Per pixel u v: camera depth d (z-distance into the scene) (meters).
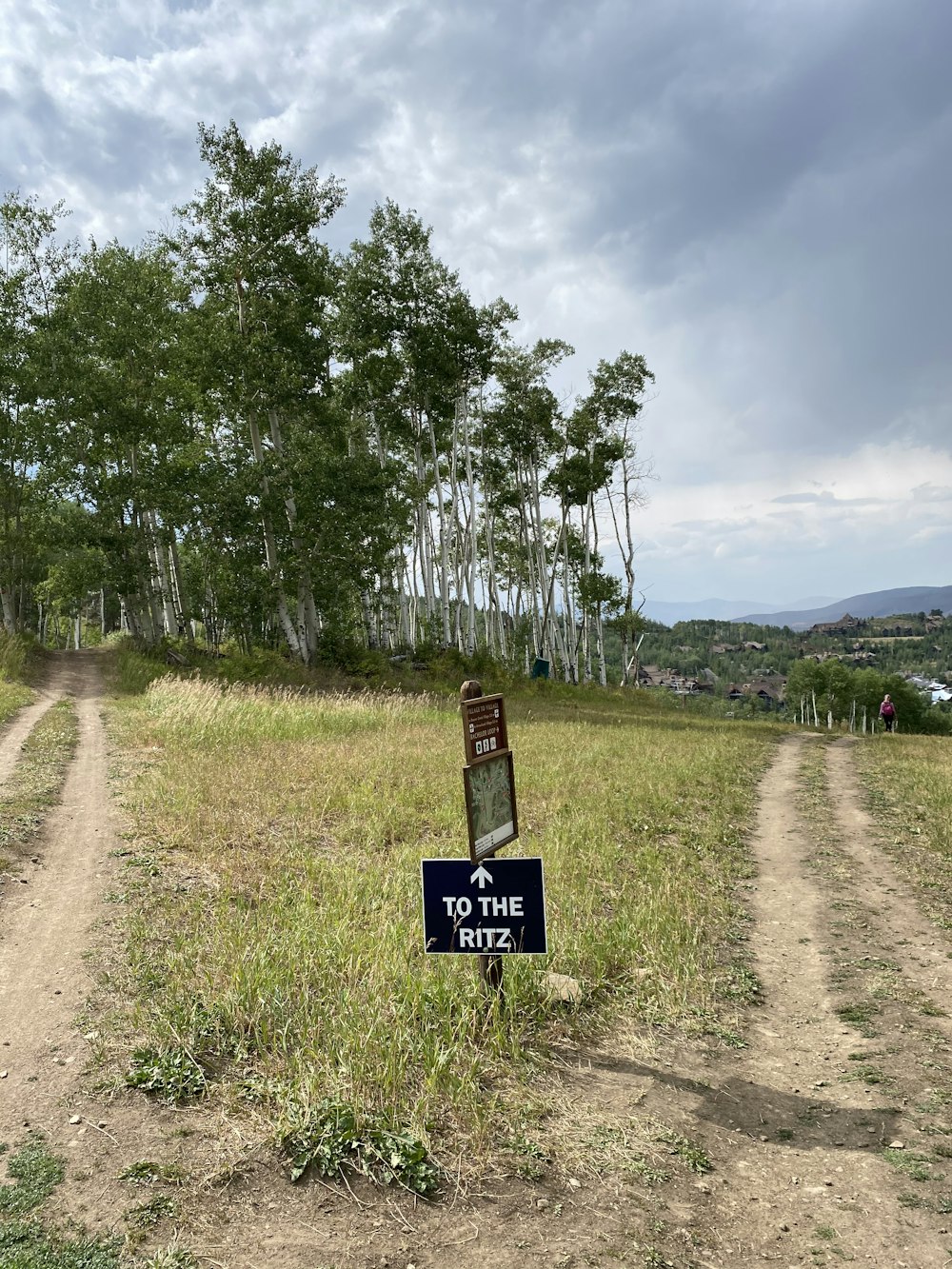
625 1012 5.99
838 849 11.17
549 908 7.68
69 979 5.84
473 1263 3.43
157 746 15.61
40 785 11.79
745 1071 5.29
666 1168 4.14
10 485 33.25
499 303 35.75
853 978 6.83
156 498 32.28
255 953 5.99
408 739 17.91
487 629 49.25
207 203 29.55
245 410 30.98
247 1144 4.11
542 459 46.34
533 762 16.06
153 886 7.74
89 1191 3.73
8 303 32.66
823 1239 3.67
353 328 33.84
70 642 67.12
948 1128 4.54
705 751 19.67
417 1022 5.34
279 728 18.05
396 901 7.42
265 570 31.44
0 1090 4.50
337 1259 3.42
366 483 30.38
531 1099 4.68
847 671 112.12
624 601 49.16
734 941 7.70
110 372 33.28
